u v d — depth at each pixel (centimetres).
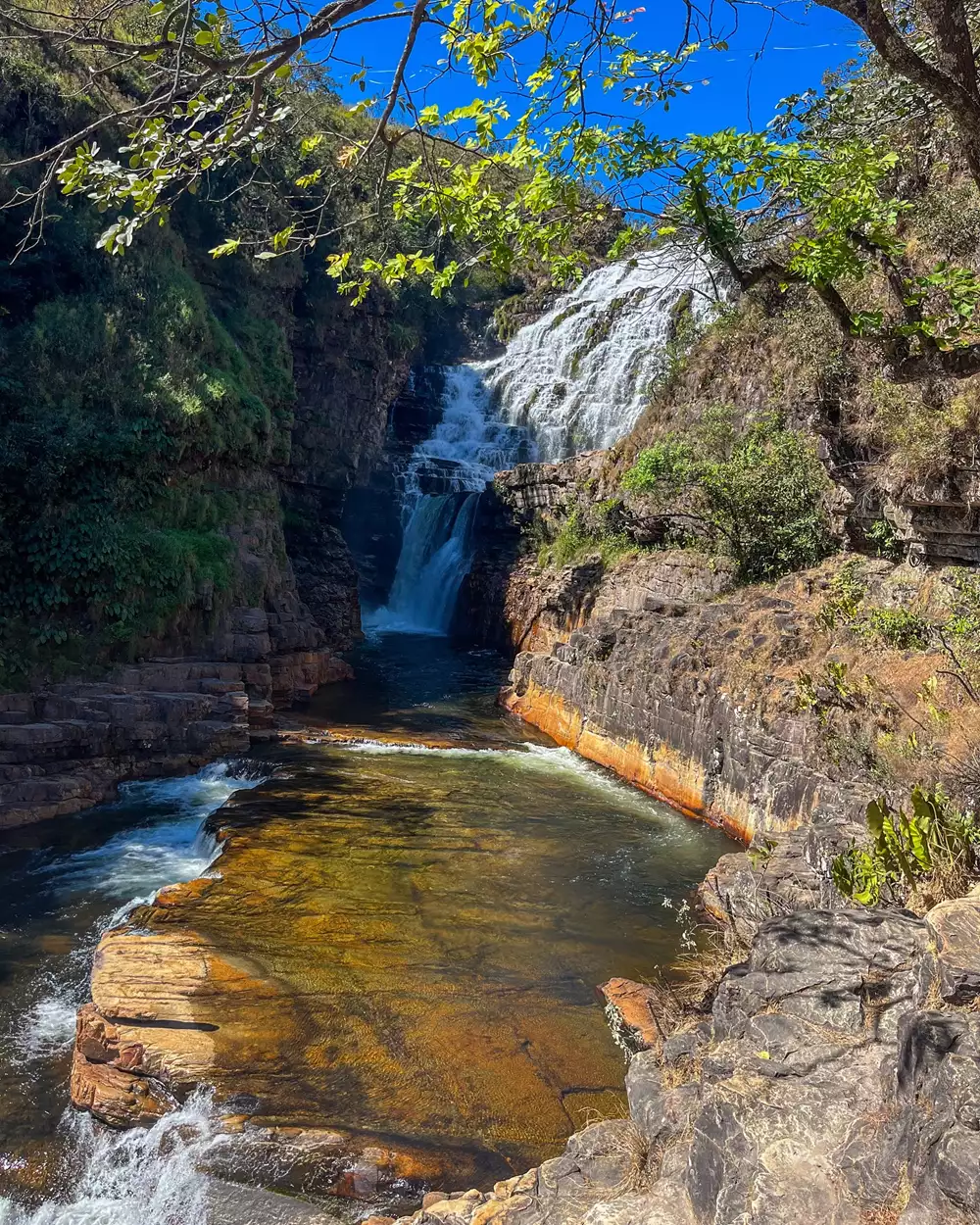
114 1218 616
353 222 588
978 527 1282
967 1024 361
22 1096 737
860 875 658
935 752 868
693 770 1470
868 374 1524
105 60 2177
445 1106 682
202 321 2252
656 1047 605
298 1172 619
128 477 1909
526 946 960
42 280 2075
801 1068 423
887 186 1421
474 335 4422
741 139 556
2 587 1706
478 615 3105
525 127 553
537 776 1670
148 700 1647
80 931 1023
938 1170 306
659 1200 422
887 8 1023
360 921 998
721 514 1841
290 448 2692
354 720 2083
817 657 1342
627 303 3650
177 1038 748
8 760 1468
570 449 3616
